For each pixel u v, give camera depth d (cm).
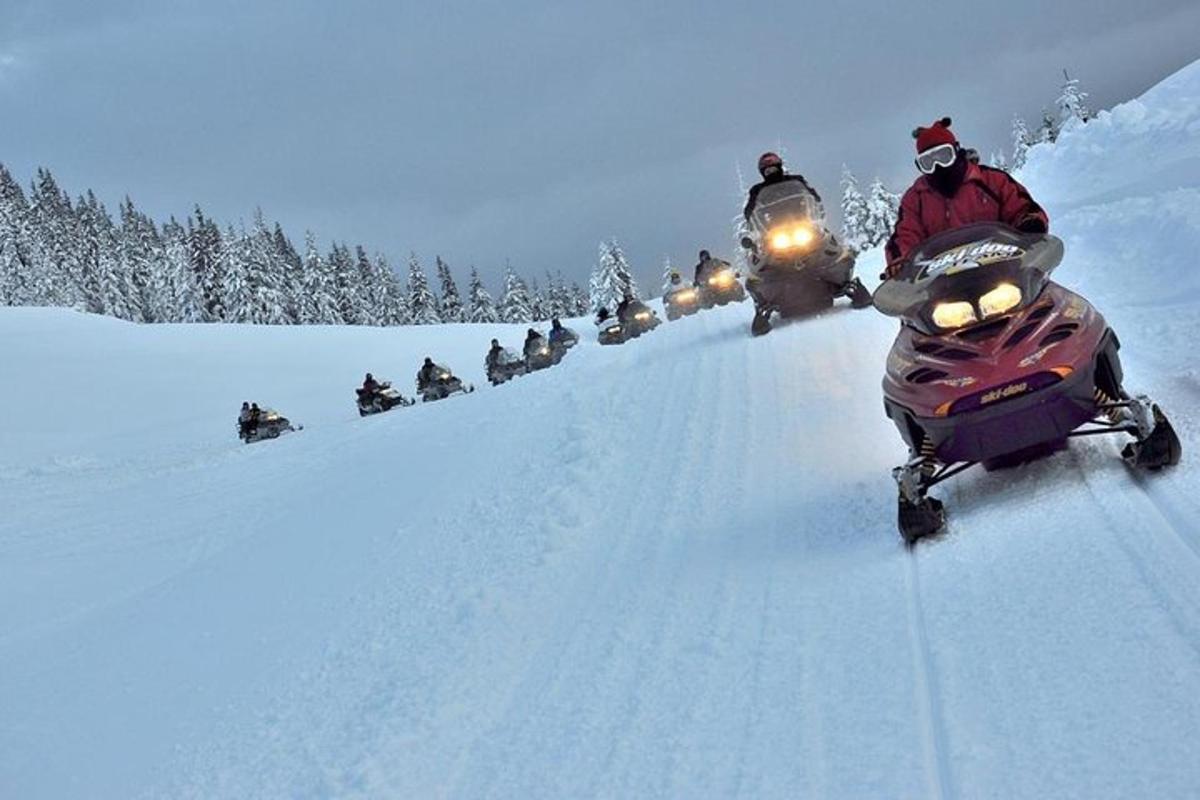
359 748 437
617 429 1004
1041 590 393
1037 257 493
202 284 10219
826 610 441
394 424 2056
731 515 638
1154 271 935
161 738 530
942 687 346
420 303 11188
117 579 1100
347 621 652
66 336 6494
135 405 4919
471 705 452
